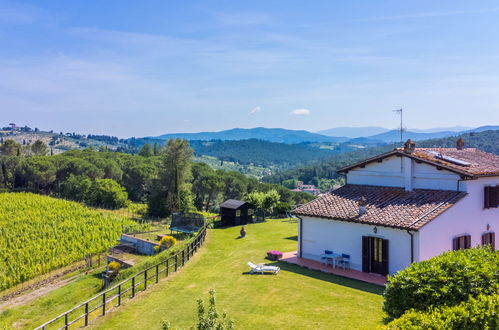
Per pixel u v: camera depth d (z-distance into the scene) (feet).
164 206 200.85
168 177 210.79
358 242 67.46
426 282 33.04
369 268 65.26
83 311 63.00
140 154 455.63
